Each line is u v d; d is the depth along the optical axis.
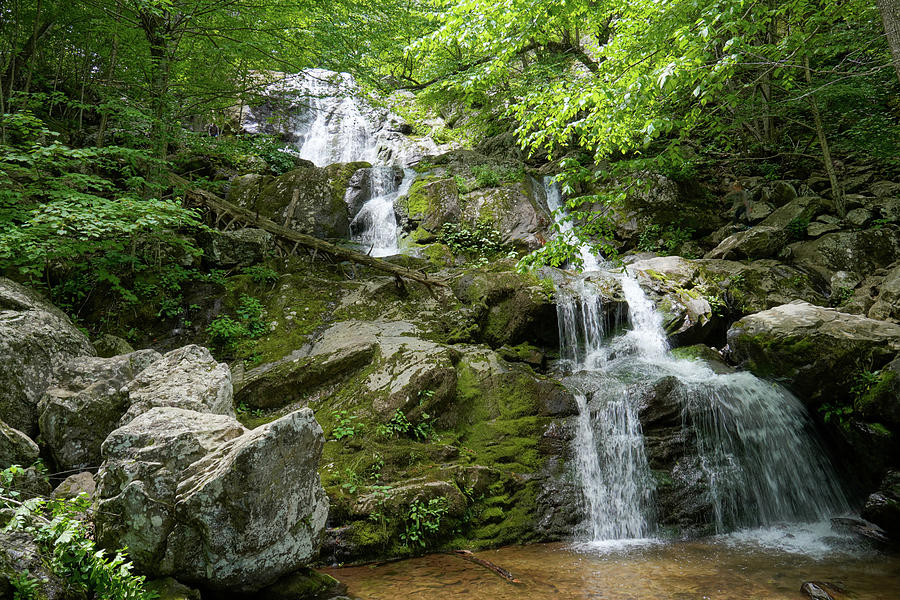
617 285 9.92
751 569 5.39
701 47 5.94
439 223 12.66
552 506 6.55
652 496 6.80
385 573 5.27
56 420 5.64
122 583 3.70
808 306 8.60
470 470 6.49
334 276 10.28
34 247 6.65
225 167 14.15
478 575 5.21
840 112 13.30
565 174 7.77
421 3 12.22
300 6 10.34
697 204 13.23
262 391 7.38
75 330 6.85
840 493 7.55
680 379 7.73
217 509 4.07
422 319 9.20
